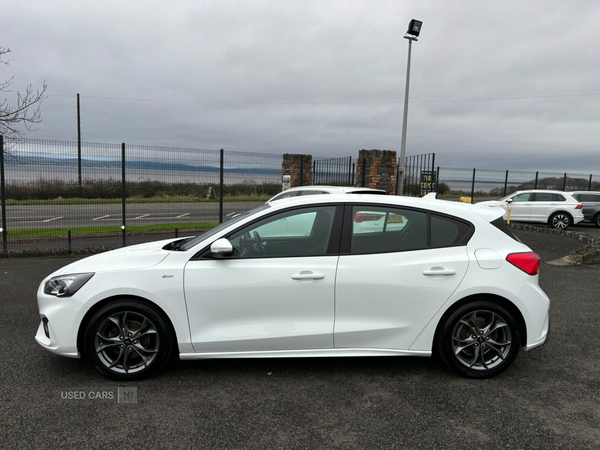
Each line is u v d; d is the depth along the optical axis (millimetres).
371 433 2664
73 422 2746
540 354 4035
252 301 3324
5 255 8789
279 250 3449
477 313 3404
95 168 10016
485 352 3457
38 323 4730
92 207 10336
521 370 3662
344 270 3344
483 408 2992
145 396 3117
